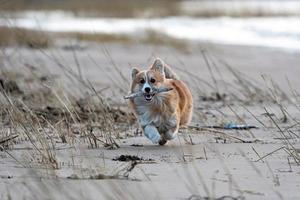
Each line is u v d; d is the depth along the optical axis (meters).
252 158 25.34
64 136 28.34
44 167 23.48
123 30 93.62
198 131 30.56
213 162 24.56
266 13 125.31
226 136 29.28
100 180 21.77
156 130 27.77
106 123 30.92
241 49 73.44
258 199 19.91
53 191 20.39
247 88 40.38
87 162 24.50
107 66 57.12
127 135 30.34
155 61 28.47
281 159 25.09
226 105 38.59
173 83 29.22
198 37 88.12
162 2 144.25
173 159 25.22
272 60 63.41
